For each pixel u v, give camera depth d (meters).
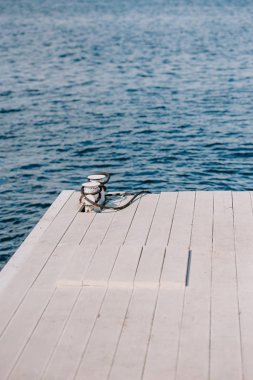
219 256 4.52
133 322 3.76
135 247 4.57
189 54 26.22
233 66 22.77
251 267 4.34
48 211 5.49
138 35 34.56
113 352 3.50
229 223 5.06
